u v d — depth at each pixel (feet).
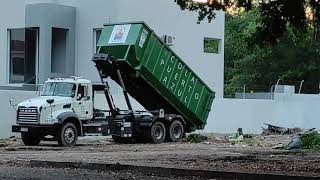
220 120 124.98
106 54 93.71
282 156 67.21
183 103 103.81
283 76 197.98
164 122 101.81
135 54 94.07
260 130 131.54
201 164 52.95
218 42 142.31
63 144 87.81
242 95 141.79
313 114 140.26
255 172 43.52
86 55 122.11
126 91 98.53
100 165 51.06
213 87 138.82
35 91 101.19
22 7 118.42
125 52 94.02
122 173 47.73
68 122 88.89
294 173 43.78
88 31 122.21
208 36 138.10
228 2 59.31
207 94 108.37
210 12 60.90
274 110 134.51
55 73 119.14
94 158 61.57
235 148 85.51
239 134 113.39
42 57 117.39
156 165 49.39
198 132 119.85
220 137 110.52
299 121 138.21
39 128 87.15
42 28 117.80
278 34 52.90
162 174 46.91
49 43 118.42
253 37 53.98
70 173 47.60
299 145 86.43
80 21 123.24
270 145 93.15
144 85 98.94
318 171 46.91
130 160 57.98
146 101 103.91
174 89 101.71
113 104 96.27
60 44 123.03
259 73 204.54
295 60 195.00
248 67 206.49
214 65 139.23
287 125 136.26
